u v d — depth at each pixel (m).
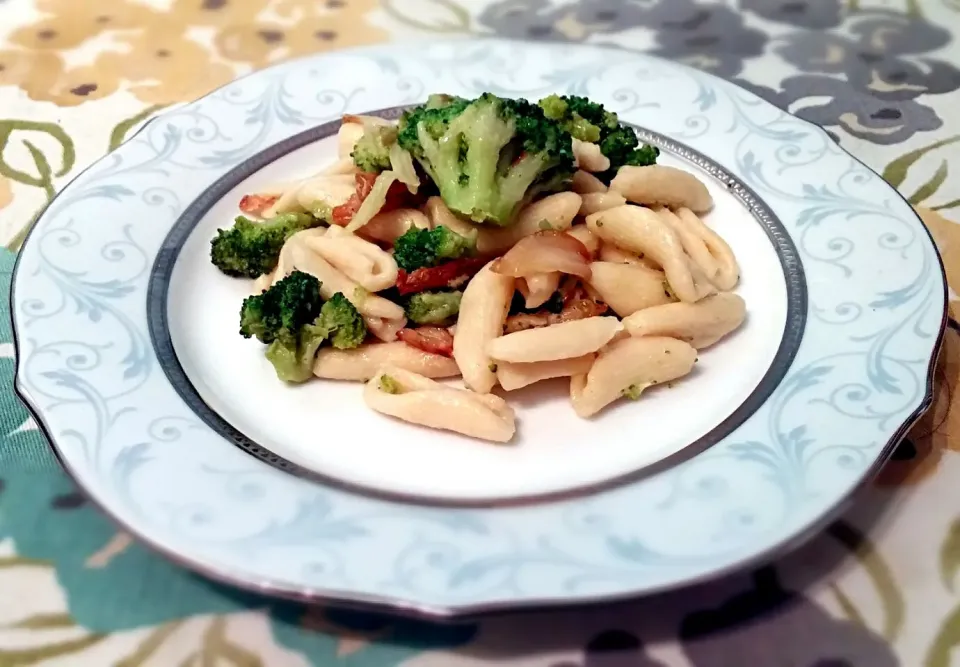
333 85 0.36
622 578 0.20
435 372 0.27
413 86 0.36
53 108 0.38
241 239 0.29
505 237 0.28
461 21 0.44
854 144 0.36
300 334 0.26
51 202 0.30
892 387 0.24
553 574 0.20
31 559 0.22
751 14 0.44
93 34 0.43
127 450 0.23
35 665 0.20
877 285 0.27
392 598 0.20
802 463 0.23
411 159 0.29
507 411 0.25
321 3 0.45
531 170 0.28
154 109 0.38
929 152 0.35
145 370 0.26
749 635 0.21
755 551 0.20
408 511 0.22
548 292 0.27
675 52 0.42
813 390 0.24
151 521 0.21
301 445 0.25
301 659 0.21
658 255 0.27
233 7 0.45
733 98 0.35
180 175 0.32
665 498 0.22
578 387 0.26
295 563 0.20
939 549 0.22
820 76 0.40
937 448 0.24
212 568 0.20
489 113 0.28
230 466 0.23
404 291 0.28
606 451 0.25
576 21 0.44
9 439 0.25
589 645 0.21
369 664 0.20
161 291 0.28
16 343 0.26
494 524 0.22
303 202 0.30
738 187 0.32
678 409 0.26
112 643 0.21
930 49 0.41
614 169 0.32
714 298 0.27
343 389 0.27
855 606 0.21
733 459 0.23
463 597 0.20
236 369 0.27
